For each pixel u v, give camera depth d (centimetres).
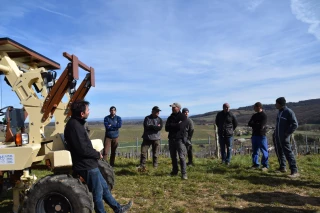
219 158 1055
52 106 428
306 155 1133
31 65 542
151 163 953
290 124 701
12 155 400
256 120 808
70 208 359
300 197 541
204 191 588
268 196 548
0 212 471
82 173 378
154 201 526
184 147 700
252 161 848
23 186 429
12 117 477
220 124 878
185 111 856
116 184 646
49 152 406
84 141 373
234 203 509
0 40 410
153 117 834
